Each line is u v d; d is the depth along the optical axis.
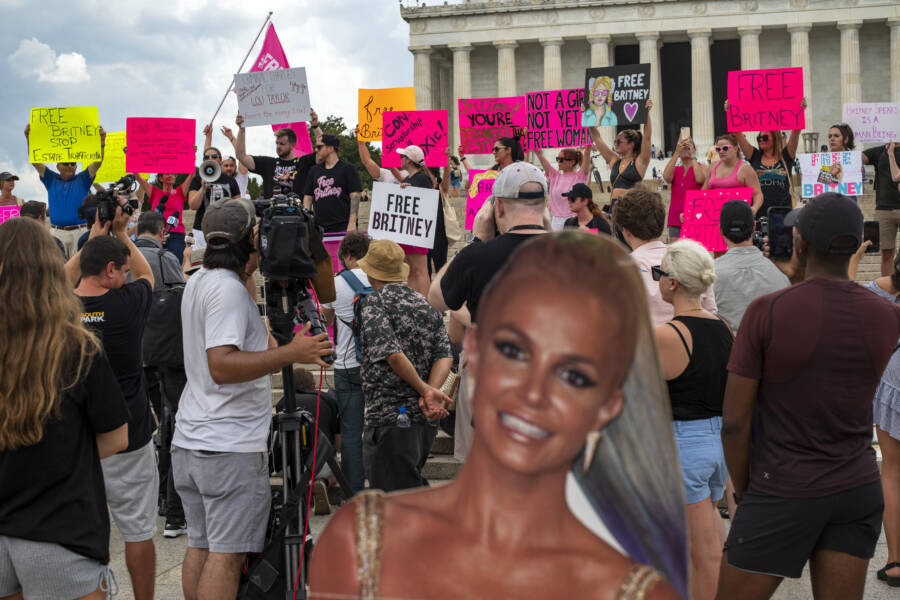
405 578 1.10
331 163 11.30
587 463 1.09
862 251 6.09
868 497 3.75
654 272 4.70
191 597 4.67
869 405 3.78
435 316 6.20
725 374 4.50
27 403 3.40
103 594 3.73
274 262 4.29
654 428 1.08
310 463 4.54
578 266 1.05
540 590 1.08
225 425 4.49
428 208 9.31
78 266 5.88
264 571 4.36
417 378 5.91
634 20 59.44
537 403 1.05
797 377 3.72
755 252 5.74
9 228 3.50
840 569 3.77
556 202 11.71
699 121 58.94
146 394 5.72
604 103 11.71
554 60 60.16
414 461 5.98
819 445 3.73
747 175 9.81
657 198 5.53
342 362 7.25
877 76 60.28
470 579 1.09
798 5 57.88
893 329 3.76
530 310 1.05
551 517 1.08
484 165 59.12
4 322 3.41
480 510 1.10
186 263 9.68
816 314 3.70
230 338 4.41
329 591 1.13
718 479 4.70
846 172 11.50
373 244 6.31
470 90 61.81
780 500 3.76
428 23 61.47
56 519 3.55
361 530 1.13
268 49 14.53
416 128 11.89
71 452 3.58
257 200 4.79
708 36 59.22
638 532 1.09
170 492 7.48
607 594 1.08
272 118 12.64
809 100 58.28
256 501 4.50
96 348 3.65
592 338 1.04
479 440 1.10
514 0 60.06
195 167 13.55
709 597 4.45
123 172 15.24
